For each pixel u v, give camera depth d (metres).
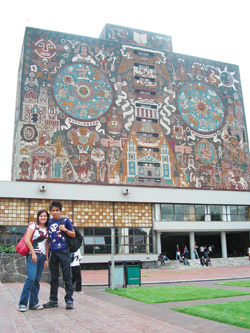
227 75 53.09
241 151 50.31
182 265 38.69
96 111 43.72
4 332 6.62
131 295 13.38
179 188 43.91
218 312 9.81
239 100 52.75
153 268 39.50
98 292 15.18
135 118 45.53
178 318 9.38
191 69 50.94
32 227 9.30
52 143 40.69
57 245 9.58
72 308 9.40
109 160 42.66
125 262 16.92
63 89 42.94
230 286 17.20
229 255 52.12
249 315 9.36
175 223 42.47
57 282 9.70
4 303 10.12
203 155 47.78
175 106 48.25
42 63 42.94
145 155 44.69
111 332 7.08
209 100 50.56
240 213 46.81
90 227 39.22
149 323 8.16
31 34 43.47
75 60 44.56
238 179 48.88
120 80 46.16
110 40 47.38
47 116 41.38
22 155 39.31
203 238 55.69
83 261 37.69
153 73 48.41
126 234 40.31
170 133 46.88
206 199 44.88
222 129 50.06
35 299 9.23
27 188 37.38
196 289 15.20
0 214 36.25
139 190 41.69
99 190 40.09
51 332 6.82
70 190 38.97
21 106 40.72
